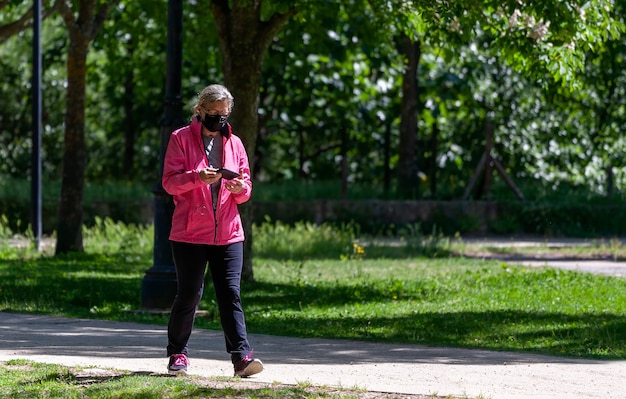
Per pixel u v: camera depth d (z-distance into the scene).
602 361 8.77
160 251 12.34
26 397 6.45
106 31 23.33
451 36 14.54
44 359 8.05
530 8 13.38
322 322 11.64
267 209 30.14
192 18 21.78
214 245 7.37
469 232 30.64
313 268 19.22
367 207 30.36
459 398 6.61
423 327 11.11
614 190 33.22
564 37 14.02
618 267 19.89
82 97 21.19
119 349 8.88
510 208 31.14
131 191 30.73
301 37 19.36
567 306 13.03
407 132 31.61
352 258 21.22
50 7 24.16
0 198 29.56
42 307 12.71
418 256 22.33
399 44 31.20
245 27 15.30
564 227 30.94
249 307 13.19
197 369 7.83
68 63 21.03
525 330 10.88
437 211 30.62
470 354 9.15
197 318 12.09
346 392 6.72
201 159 7.29
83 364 7.82
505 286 15.54
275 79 32.38
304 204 30.27
